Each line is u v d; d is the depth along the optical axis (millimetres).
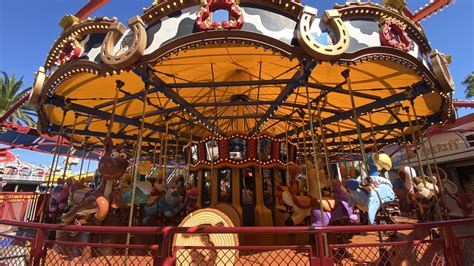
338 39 4145
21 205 10844
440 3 7039
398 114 8586
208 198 7371
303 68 4586
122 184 7422
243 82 5520
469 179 14672
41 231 4238
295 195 5867
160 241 6730
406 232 7766
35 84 5727
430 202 6492
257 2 4188
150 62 4215
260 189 6965
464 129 13273
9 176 30062
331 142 13211
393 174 17281
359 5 4555
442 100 6945
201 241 4602
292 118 9945
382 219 7773
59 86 5938
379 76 6148
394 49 4594
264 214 6652
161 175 8109
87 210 5051
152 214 7270
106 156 5152
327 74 6164
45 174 32219
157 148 13805
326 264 3619
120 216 7262
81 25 4934
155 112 7758
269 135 7367
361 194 5621
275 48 4051
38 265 4090
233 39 3992
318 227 3746
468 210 10055
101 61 4625
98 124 9688
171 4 4242
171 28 4258
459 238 4188
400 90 6816
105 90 6762
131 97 6363
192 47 4086
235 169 7156
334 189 5820
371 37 4566
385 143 11852
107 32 4816
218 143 7316
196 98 8281
